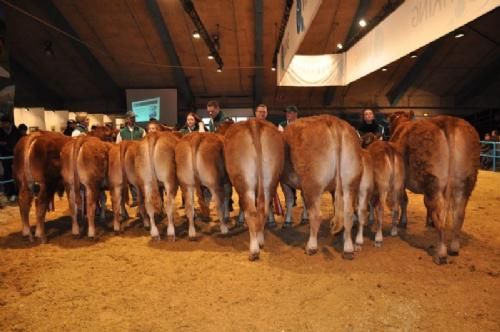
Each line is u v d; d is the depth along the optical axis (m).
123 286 3.70
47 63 19.17
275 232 5.37
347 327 2.89
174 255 4.53
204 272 3.97
